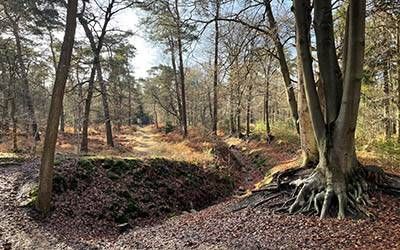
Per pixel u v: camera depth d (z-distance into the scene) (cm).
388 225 802
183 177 1611
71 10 1017
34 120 2408
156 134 4650
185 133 3303
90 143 2750
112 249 873
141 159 1568
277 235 816
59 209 1124
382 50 1484
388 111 1630
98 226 1131
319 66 988
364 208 889
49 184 1084
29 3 2181
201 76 4625
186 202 1493
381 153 1486
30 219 1028
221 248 772
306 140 1127
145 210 1307
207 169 1802
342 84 977
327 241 739
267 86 2672
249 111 3316
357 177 960
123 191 1338
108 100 2822
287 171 1123
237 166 2191
